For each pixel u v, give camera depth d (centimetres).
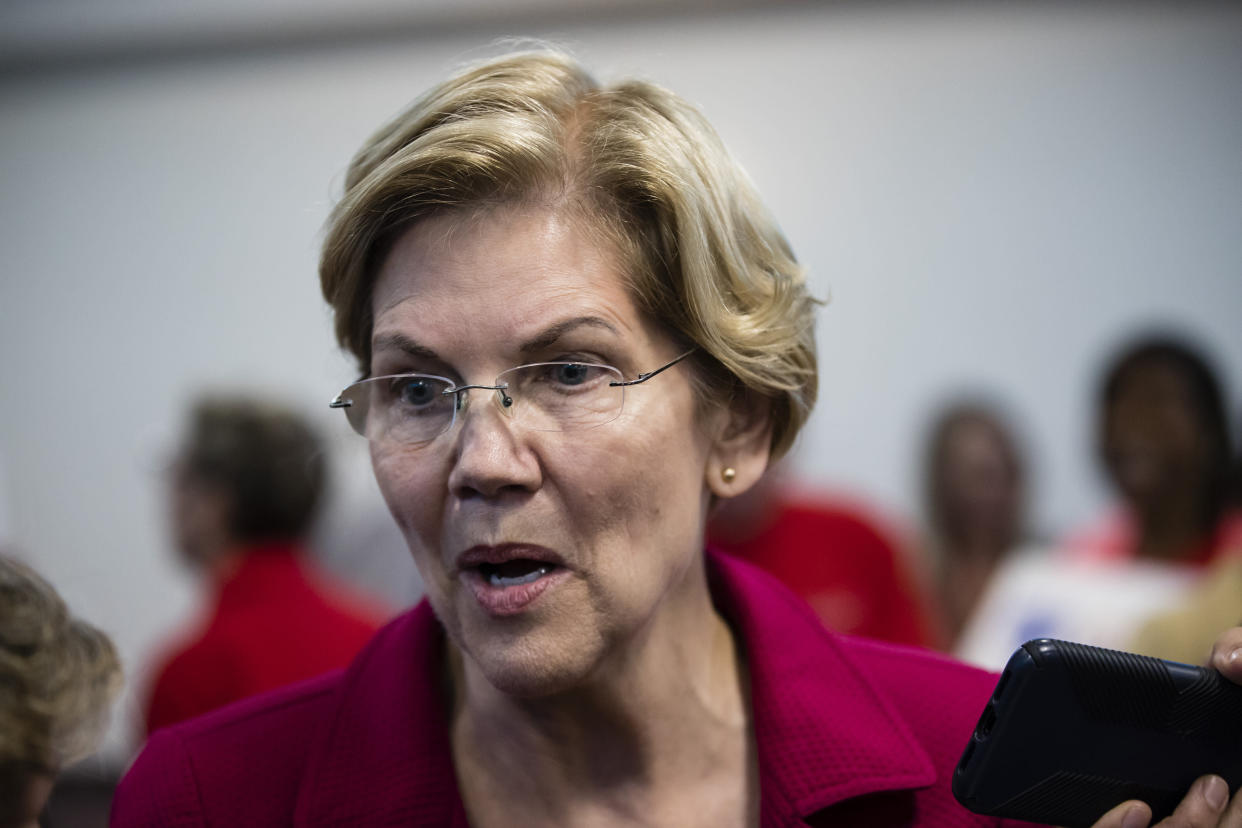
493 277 92
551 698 100
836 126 427
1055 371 412
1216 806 89
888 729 109
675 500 98
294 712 112
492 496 92
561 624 93
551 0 441
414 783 102
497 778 105
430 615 113
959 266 420
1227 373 403
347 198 98
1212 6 404
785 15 430
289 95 456
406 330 94
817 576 274
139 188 462
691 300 96
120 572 452
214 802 104
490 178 92
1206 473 268
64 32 458
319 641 209
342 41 454
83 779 362
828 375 425
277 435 222
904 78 424
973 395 406
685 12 436
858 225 426
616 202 95
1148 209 409
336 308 104
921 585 354
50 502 459
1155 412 272
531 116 95
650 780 105
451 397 95
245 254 456
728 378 102
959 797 90
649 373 96
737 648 117
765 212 108
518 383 94
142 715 211
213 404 228
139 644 448
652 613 97
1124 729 89
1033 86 416
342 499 362
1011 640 233
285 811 104
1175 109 407
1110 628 225
